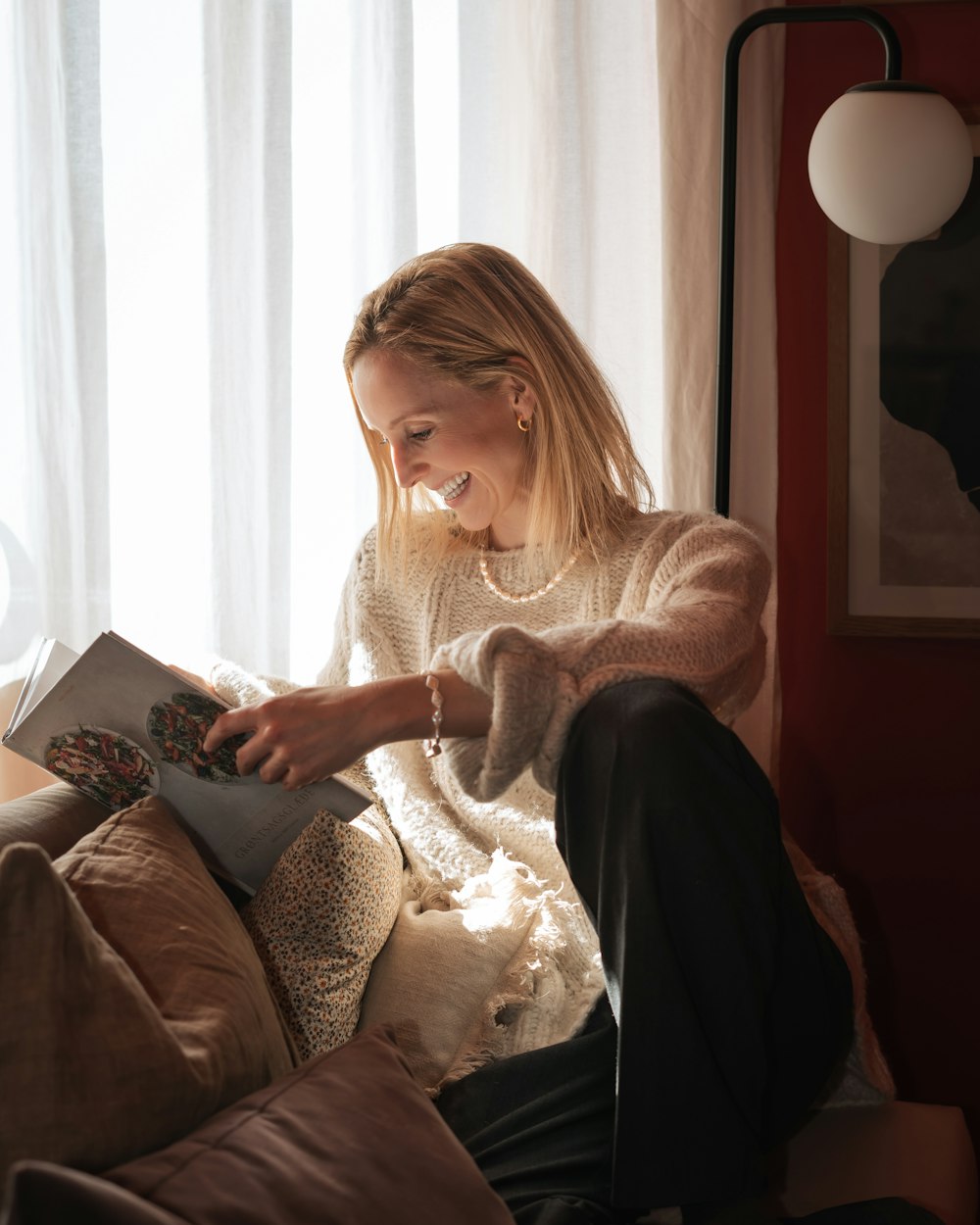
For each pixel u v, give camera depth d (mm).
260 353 1820
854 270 1878
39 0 1758
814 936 1082
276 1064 914
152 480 1872
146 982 862
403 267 1351
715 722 983
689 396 1815
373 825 1327
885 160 1548
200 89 1819
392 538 1467
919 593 1897
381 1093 797
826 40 1885
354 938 1193
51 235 1790
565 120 1776
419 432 1313
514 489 1368
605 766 960
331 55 1836
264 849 1139
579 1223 933
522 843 1344
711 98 1776
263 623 1852
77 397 1797
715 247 1797
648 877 934
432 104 1855
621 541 1334
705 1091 926
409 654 1486
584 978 1232
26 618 1852
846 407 1894
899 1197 1130
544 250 1801
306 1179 694
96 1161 709
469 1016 1188
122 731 1072
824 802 1974
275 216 1784
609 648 1010
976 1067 1948
